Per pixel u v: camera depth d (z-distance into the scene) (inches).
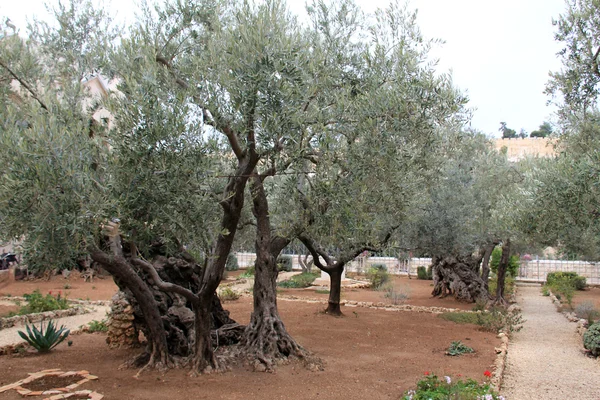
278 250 354.9
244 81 232.7
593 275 1079.0
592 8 309.7
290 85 239.6
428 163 323.6
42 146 182.7
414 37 308.2
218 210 274.7
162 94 224.8
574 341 442.0
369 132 260.4
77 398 241.6
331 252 573.9
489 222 589.9
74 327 472.4
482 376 301.3
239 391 259.8
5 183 177.0
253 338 329.1
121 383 270.1
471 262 713.0
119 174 207.2
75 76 295.6
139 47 251.3
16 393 252.1
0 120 204.5
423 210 529.7
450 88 289.3
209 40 266.5
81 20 307.9
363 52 298.5
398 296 663.8
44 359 331.9
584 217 278.1
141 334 420.5
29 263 195.8
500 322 471.5
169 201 214.8
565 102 341.1
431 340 414.3
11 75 267.7
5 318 468.8
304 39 296.5
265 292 340.2
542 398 275.1
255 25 245.1
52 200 183.2
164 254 339.0
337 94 273.0
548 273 1048.2
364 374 300.8
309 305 625.9
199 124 226.1
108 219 201.3
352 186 263.0
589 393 284.4
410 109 271.1
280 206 330.0
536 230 326.0
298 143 246.5
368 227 282.5
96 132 227.1
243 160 269.4
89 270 857.5
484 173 609.6
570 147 353.7
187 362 300.4
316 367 307.7
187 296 283.0
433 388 254.2
